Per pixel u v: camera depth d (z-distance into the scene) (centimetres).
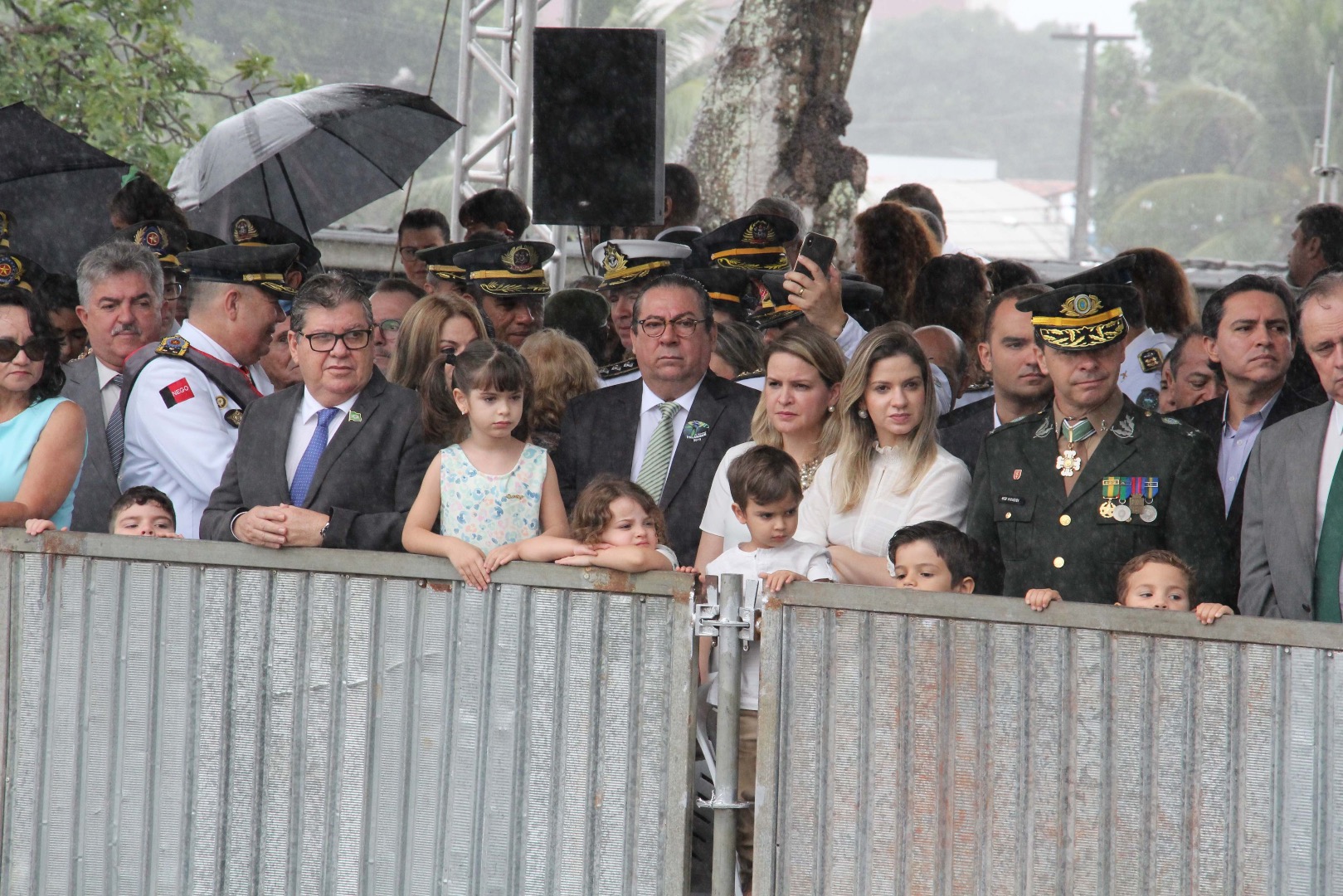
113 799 1351
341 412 1614
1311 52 15812
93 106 5066
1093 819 1220
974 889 1240
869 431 1677
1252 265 4784
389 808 1318
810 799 1262
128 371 1817
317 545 1473
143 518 1630
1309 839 1185
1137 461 1500
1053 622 1222
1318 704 1183
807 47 4594
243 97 5538
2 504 1412
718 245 2300
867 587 1251
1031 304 1515
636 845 1285
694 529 1822
